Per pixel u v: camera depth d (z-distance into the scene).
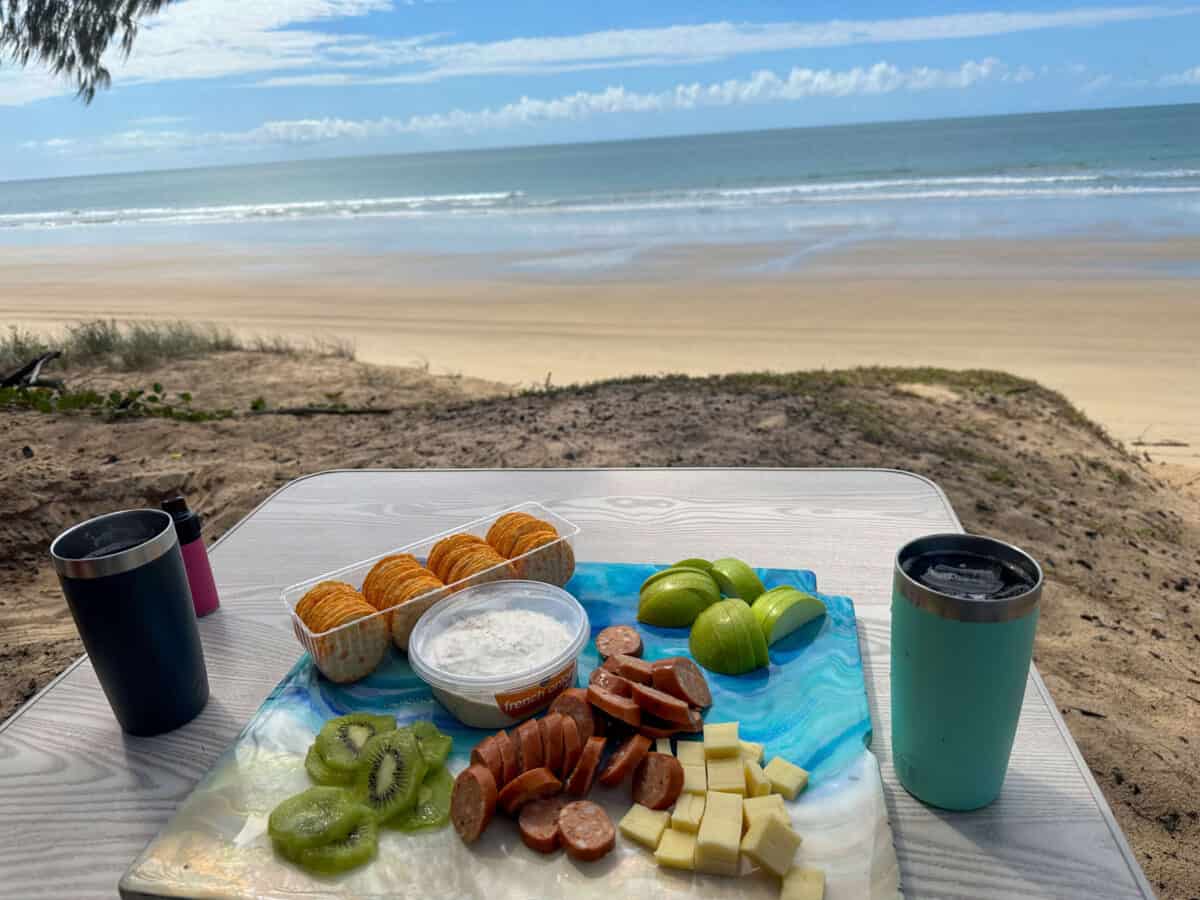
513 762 1.35
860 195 39.69
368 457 5.32
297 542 2.47
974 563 1.27
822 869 1.19
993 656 1.17
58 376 9.29
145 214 62.84
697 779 1.33
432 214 45.66
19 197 112.25
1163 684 3.58
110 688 1.60
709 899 1.15
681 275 21.41
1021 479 5.68
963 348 12.99
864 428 5.86
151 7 9.79
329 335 15.80
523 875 1.21
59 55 9.45
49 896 1.30
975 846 1.26
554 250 27.69
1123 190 34.69
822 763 1.38
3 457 5.18
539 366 12.90
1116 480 6.33
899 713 1.32
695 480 2.76
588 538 2.38
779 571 2.01
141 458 5.35
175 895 1.22
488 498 2.73
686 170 67.25
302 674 1.72
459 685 1.48
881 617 1.88
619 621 1.87
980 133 88.25
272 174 135.88
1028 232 25.00
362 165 140.50
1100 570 4.62
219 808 1.37
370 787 1.36
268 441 5.86
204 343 11.45
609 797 1.36
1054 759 1.43
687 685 1.52
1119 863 1.22
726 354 13.30
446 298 19.98
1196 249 20.38
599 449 5.19
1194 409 9.52
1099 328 13.74
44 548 4.36
